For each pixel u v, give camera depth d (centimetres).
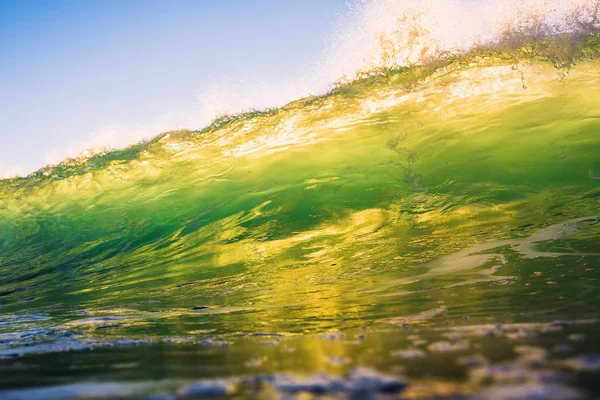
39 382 151
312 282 409
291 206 679
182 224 725
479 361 138
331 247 542
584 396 102
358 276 406
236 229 657
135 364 172
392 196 644
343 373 133
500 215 539
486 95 827
